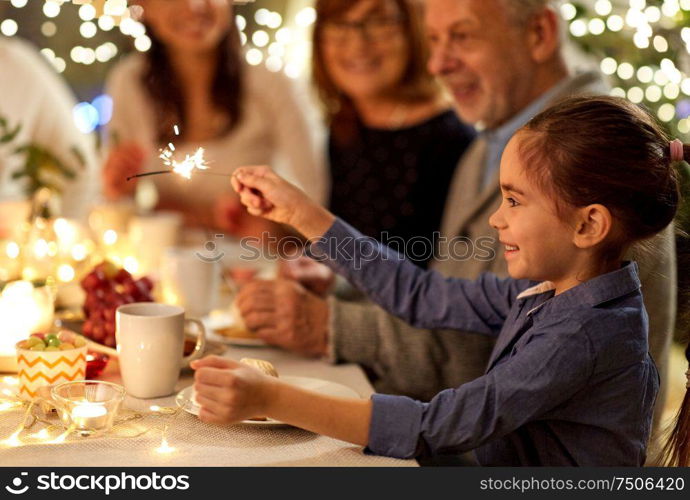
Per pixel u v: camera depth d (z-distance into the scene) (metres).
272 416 0.96
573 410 0.99
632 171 0.97
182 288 1.63
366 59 2.29
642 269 1.19
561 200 0.98
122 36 3.62
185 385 1.23
